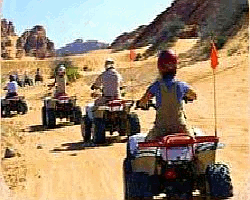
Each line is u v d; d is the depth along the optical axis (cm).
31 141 1627
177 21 9506
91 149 1445
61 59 9138
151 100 845
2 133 1742
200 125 1670
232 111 1878
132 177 826
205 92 2420
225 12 6481
